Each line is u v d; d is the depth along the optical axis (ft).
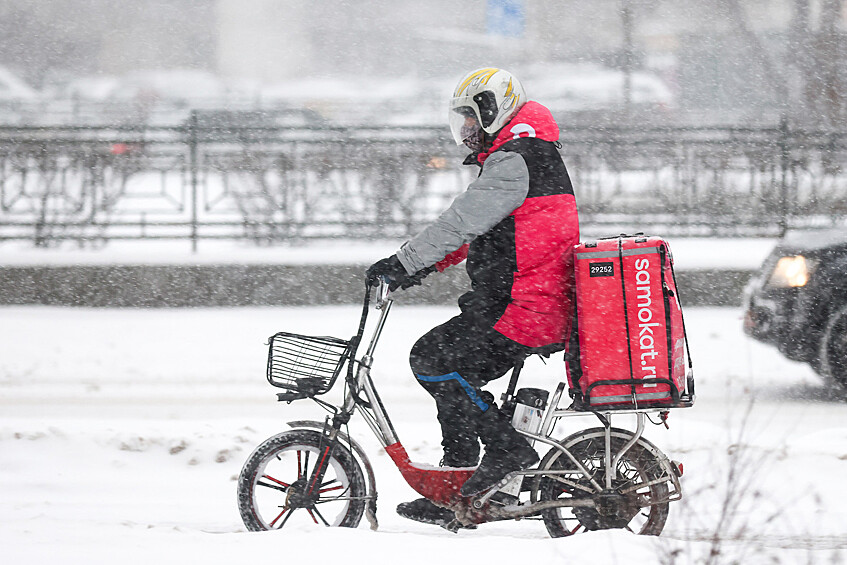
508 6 318.86
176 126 193.16
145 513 78.18
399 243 191.42
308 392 67.15
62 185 192.03
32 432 93.56
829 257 121.80
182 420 107.04
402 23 424.05
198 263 177.99
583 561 57.52
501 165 63.72
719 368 138.21
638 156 193.36
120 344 151.43
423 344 66.80
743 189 193.88
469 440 68.13
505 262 64.75
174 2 418.31
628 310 63.57
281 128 192.95
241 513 67.46
